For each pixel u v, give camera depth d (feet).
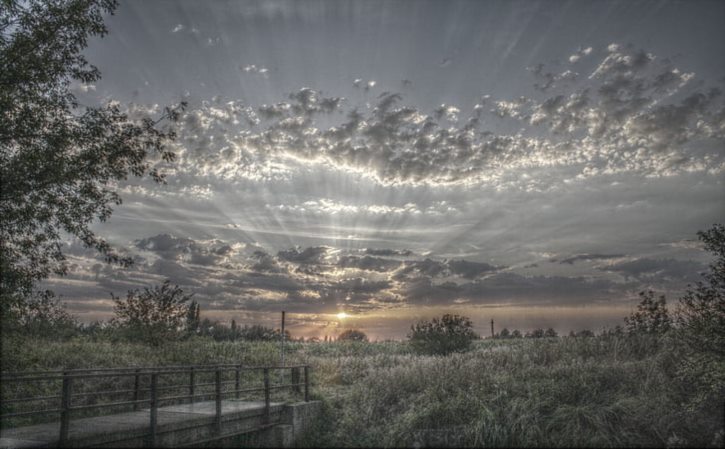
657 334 72.54
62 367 57.93
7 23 43.45
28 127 42.83
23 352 49.39
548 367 61.41
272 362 82.89
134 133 47.70
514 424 46.34
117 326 83.35
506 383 55.01
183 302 85.76
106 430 33.37
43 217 42.70
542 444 44.09
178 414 42.04
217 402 41.83
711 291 43.60
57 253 44.39
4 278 40.78
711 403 43.62
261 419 47.55
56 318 69.56
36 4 44.91
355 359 88.07
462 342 100.89
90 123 45.80
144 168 48.29
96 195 45.78
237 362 77.87
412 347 108.06
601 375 54.03
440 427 48.65
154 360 71.20
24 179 41.75
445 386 57.16
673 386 48.85
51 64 44.50
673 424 42.96
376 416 53.21
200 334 100.68
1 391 45.52
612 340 74.59
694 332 45.09
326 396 60.03
